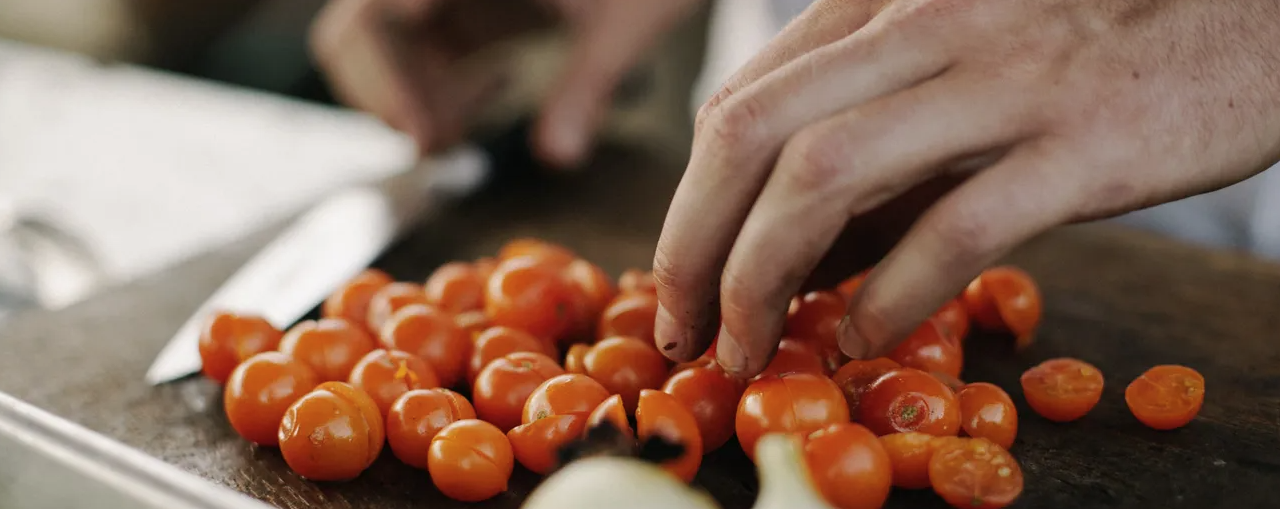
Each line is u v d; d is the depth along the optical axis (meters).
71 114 0.83
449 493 0.37
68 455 0.36
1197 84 0.35
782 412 0.36
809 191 0.33
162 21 1.10
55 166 0.73
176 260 0.55
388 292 0.45
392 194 0.60
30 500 0.37
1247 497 0.37
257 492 0.38
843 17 0.37
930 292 0.34
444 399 0.38
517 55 0.87
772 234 0.34
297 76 1.05
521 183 0.64
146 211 0.66
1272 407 0.42
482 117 0.73
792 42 0.37
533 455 0.37
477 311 0.46
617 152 0.69
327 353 0.41
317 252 0.54
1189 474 0.38
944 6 0.34
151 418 0.42
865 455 0.34
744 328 0.35
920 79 0.34
